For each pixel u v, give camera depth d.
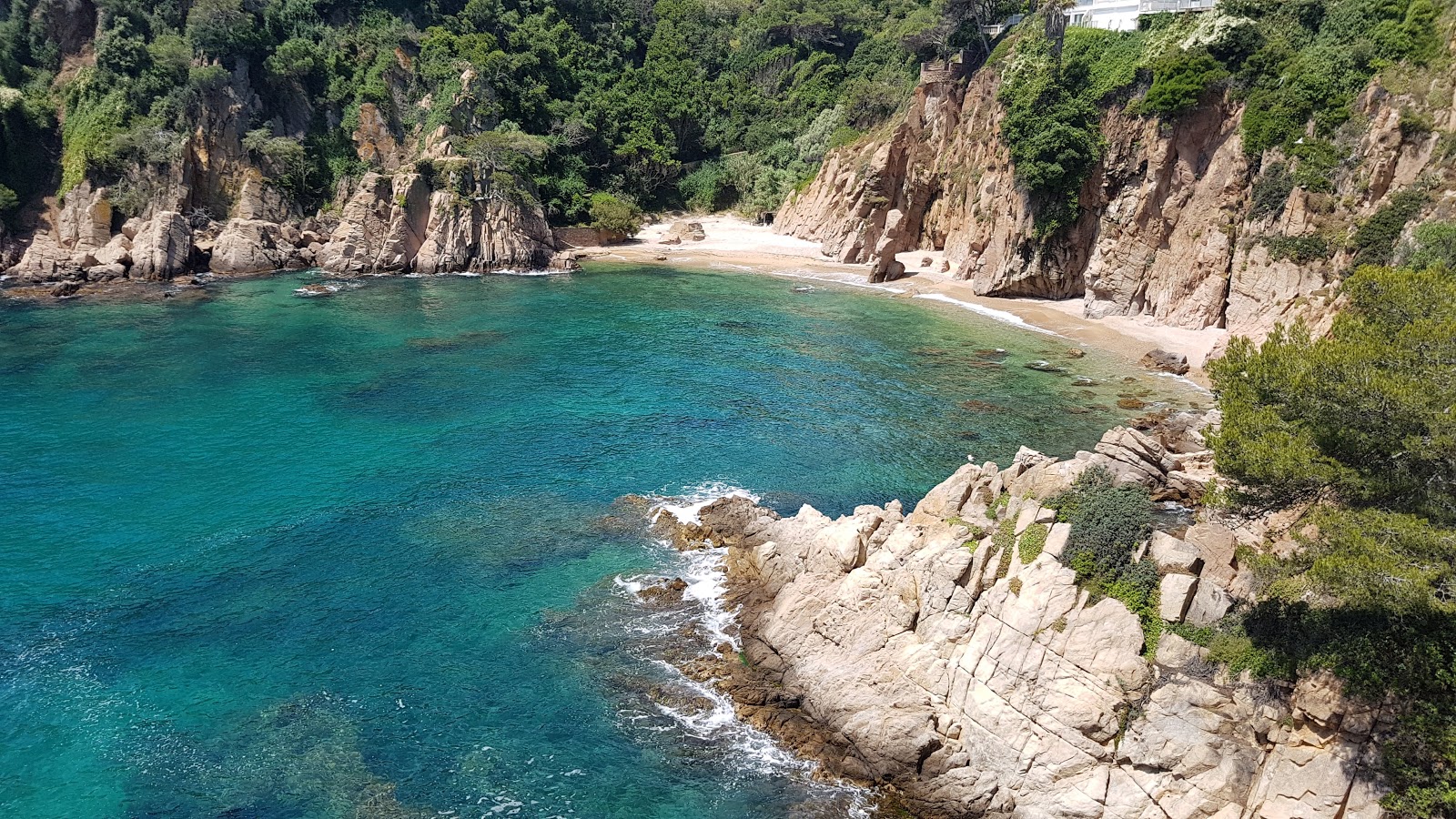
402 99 114.94
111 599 35.97
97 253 91.12
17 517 41.84
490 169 105.81
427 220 102.19
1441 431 21.27
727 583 38.06
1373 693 22.62
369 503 44.34
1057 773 26.33
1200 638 26.22
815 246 118.62
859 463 49.66
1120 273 78.75
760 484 47.09
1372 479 22.58
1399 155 60.12
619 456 50.50
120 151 93.38
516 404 58.41
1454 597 21.36
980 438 53.03
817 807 27.08
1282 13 71.25
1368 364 22.86
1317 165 64.44
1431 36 61.59
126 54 96.94
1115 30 81.75
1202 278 73.06
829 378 64.38
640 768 28.30
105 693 30.78
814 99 142.00
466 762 28.27
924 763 28.00
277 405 57.03
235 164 100.75
